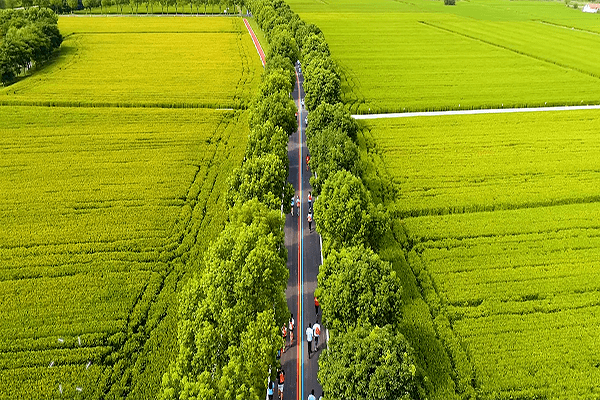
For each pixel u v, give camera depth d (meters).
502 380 46.59
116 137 100.81
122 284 58.88
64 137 100.06
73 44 180.62
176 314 54.16
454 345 50.53
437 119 114.38
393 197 79.88
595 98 128.62
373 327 44.56
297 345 52.19
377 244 61.25
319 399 45.62
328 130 81.06
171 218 72.94
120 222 71.56
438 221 73.00
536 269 62.34
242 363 41.31
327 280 49.22
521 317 54.50
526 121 113.19
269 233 55.97
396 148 98.06
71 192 79.06
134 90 130.38
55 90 128.50
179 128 106.56
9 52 139.12
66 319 53.19
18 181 82.12
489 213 75.12
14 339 50.81
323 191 62.72
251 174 67.88
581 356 49.12
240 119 112.81
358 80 144.25
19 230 68.88
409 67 159.00
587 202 79.12
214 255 52.34
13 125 105.12
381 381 37.78
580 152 95.81
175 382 38.97
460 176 86.44
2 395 44.84
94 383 46.22
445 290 58.78
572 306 56.12
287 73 116.50
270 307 47.91
